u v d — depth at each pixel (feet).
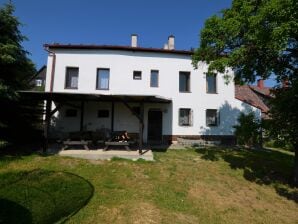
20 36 42.70
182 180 32.68
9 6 41.16
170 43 65.87
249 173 38.63
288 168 43.47
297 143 35.19
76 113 56.85
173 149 51.88
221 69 38.11
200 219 23.75
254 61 37.24
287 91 33.17
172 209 24.84
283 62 36.14
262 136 37.40
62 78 56.49
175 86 60.34
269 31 29.04
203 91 61.72
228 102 62.54
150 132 59.11
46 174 31.50
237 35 35.17
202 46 41.45
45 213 22.12
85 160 37.83
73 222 20.86
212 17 38.65
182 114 61.11
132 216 22.57
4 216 21.30
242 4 34.83
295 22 26.89
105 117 57.41
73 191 26.94
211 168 39.27
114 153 40.91
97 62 58.03
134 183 30.25
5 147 42.88
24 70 43.47
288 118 33.32
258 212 26.84
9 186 27.63
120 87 58.13
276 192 32.81
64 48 57.21
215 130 61.52
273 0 28.43
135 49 58.75
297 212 27.89
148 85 59.21
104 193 26.81
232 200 28.91
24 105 46.62
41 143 50.24
